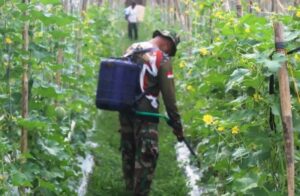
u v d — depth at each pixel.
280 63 3.88
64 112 7.22
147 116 7.55
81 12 10.56
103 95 7.39
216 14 6.50
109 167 10.07
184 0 10.41
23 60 5.52
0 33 5.27
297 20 4.75
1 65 5.50
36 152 5.84
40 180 5.52
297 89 4.20
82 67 9.26
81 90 9.45
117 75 7.35
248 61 4.43
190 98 9.03
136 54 7.54
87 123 9.20
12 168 5.07
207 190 7.37
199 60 8.09
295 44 4.29
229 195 5.48
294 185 4.29
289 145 3.98
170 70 7.49
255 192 4.25
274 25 4.01
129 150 8.19
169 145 11.55
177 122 7.62
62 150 6.11
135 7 27.53
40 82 5.95
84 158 8.76
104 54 15.48
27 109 5.57
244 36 4.73
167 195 8.73
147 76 7.46
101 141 11.59
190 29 12.40
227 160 5.62
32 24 5.89
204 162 7.54
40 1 5.32
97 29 14.92
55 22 5.32
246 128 4.55
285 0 7.93
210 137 6.57
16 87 5.97
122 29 29.81
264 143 4.34
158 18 26.19
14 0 5.23
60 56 7.32
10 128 5.54
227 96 6.18
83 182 8.72
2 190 4.92
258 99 4.36
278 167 4.37
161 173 9.87
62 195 6.95
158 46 7.89
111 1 28.66
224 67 5.95
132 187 8.45
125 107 7.39
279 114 4.07
